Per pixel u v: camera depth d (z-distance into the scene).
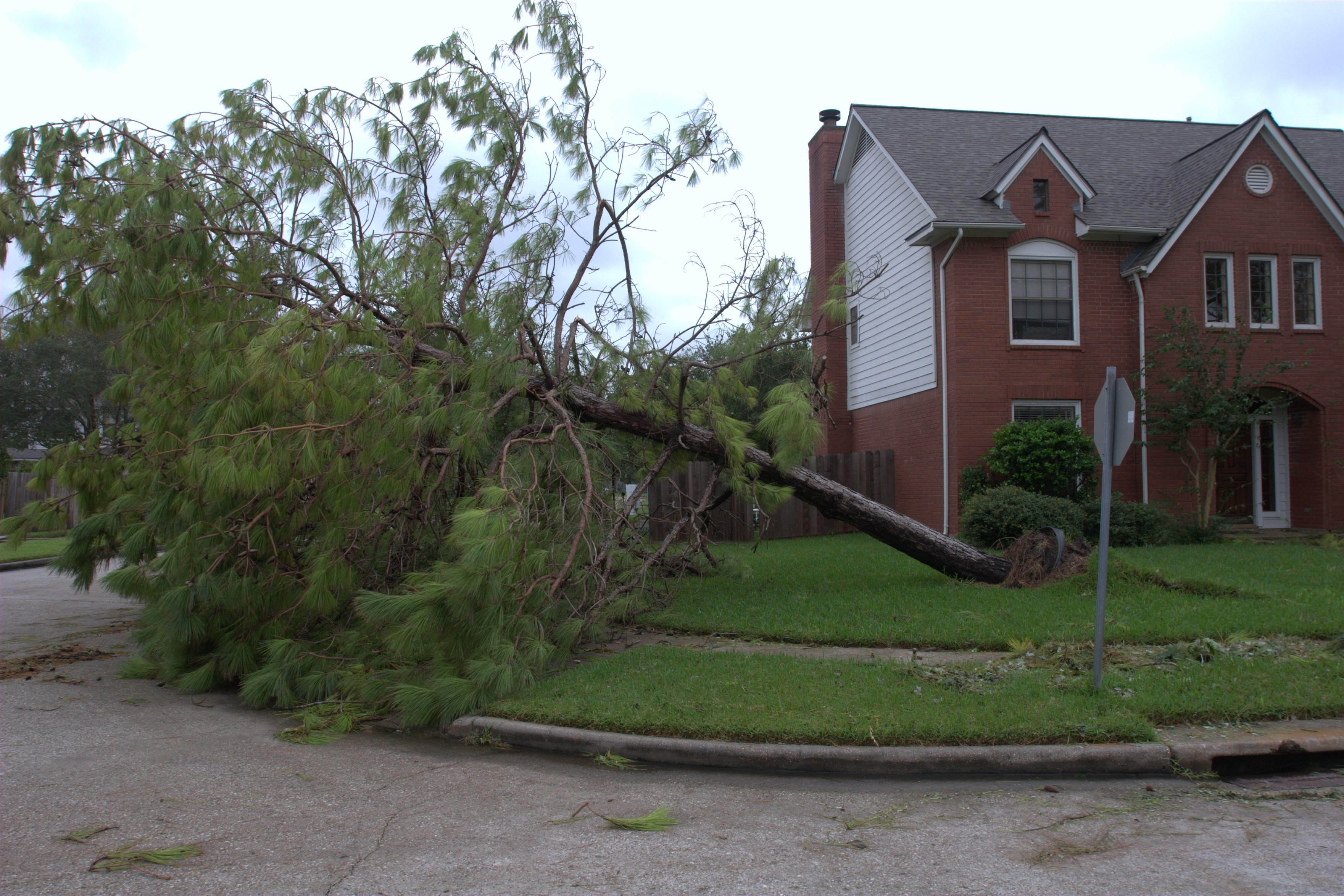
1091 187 15.43
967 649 6.99
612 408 9.19
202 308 6.75
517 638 5.99
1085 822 3.95
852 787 4.47
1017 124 18.81
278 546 6.48
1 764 4.82
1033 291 15.43
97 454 7.44
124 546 6.47
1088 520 13.31
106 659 7.88
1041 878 3.37
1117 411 5.48
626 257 9.12
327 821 3.99
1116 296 15.49
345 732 5.54
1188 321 14.45
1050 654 6.51
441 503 7.87
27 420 33.75
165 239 6.64
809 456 8.84
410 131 9.23
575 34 9.12
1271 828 3.86
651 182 8.95
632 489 9.66
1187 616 7.53
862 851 3.64
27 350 30.91
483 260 8.93
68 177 7.27
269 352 5.86
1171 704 5.15
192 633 6.16
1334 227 15.84
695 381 9.47
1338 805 4.14
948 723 4.88
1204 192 15.23
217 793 4.37
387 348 7.20
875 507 9.96
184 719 5.86
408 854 3.60
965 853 3.62
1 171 7.14
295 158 8.41
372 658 6.30
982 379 15.12
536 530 6.71
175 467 6.25
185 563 5.97
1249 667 5.94
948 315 15.30
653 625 8.27
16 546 7.05
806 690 5.62
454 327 7.86
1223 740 4.73
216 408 5.95
